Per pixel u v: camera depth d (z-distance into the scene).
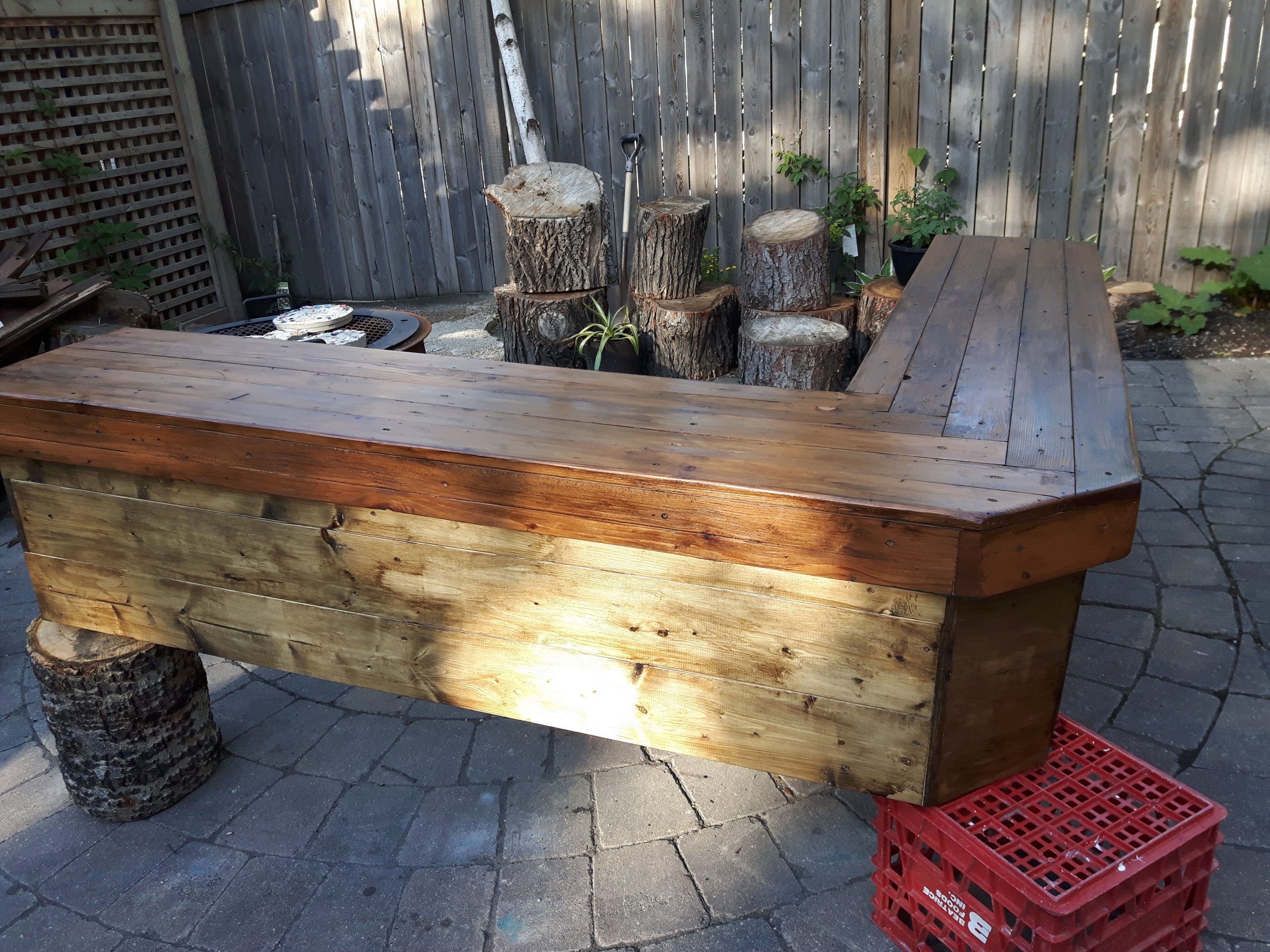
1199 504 3.51
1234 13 5.05
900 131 5.82
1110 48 5.29
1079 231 5.70
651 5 5.98
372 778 2.41
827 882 2.00
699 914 1.94
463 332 6.19
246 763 2.49
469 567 1.79
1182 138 5.35
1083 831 1.62
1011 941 1.56
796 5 5.71
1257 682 2.57
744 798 2.27
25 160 5.46
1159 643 2.76
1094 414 1.81
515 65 6.07
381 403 1.93
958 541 1.37
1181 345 5.11
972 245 3.70
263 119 6.96
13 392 2.00
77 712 2.17
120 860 2.19
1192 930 1.73
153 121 6.28
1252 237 5.41
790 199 6.18
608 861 2.09
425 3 6.32
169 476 1.92
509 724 2.60
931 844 1.67
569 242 4.44
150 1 6.11
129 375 2.14
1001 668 1.55
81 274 5.78
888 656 1.54
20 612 3.29
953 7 5.46
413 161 6.80
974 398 1.92
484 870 2.09
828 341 4.01
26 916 2.04
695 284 4.86
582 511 1.59
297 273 7.34
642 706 1.77
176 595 2.12
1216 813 1.62
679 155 6.30
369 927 1.96
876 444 1.66
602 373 2.15
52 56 5.55
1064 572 1.46
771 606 1.58
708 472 1.53
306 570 1.95
